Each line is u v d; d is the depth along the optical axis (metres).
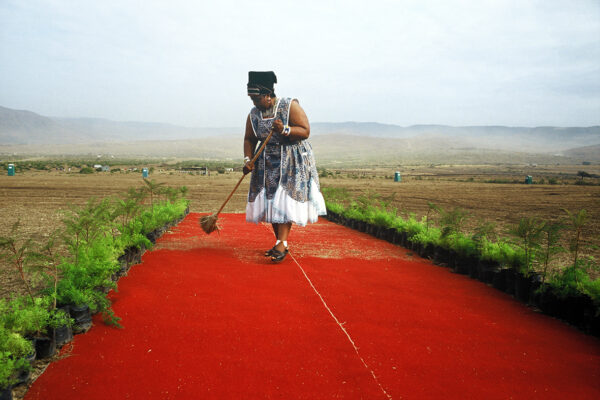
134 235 4.29
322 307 3.20
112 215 4.04
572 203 17.45
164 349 2.44
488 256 4.15
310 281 3.88
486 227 4.72
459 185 31.56
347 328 2.81
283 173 4.82
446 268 4.71
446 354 2.48
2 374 1.88
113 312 2.84
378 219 6.82
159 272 3.99
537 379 2.23
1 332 2.14
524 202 17.73
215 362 2.29
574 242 3.65
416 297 3.54
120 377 2.13
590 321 2.89
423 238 5.24
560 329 2.97
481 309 3.33
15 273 4.41
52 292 2.67
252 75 4.79
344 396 2.00
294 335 2.67
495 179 46.19
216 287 3.60
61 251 5.54
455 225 4.92
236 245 5.56
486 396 2.05
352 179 41.38
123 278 3.73
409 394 2.04
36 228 8.02
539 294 3.40
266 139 4.75
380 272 4.33
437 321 3.01
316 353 2.43
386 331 2.79
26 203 13.20
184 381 2.09
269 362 2.31
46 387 2.04
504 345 2.65
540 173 72.38
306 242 6.07
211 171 54.62
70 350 2.41
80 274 2.92
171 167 67.69
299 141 4.91
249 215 5.09
